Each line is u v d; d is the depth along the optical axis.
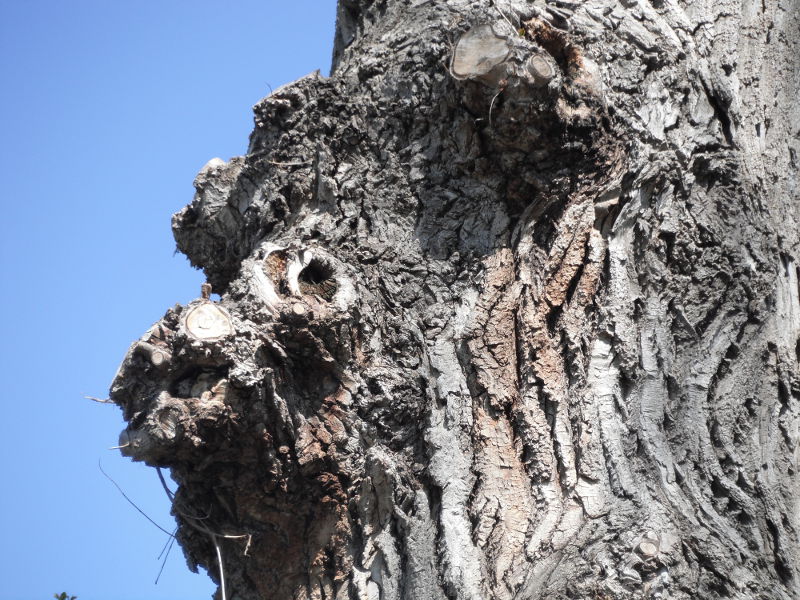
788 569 6.71
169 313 6.66
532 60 6.92
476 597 6.29
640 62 7.86
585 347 6.99
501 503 6.63
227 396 6.47
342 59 8.34
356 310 6.98
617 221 7.29
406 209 7.48
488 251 7.30
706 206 7.71
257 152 7.67
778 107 8.53
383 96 7.64
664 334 7.14
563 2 7.91
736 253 7.61
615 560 6.25
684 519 6.52
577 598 6.10
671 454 6.78
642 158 7.43
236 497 6.90
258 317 6.71
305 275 7.08
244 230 7.72
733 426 7.12
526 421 6.80
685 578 6.28
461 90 7.14
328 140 7.57
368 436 6.94
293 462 6.79
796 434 7.34
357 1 8.57
